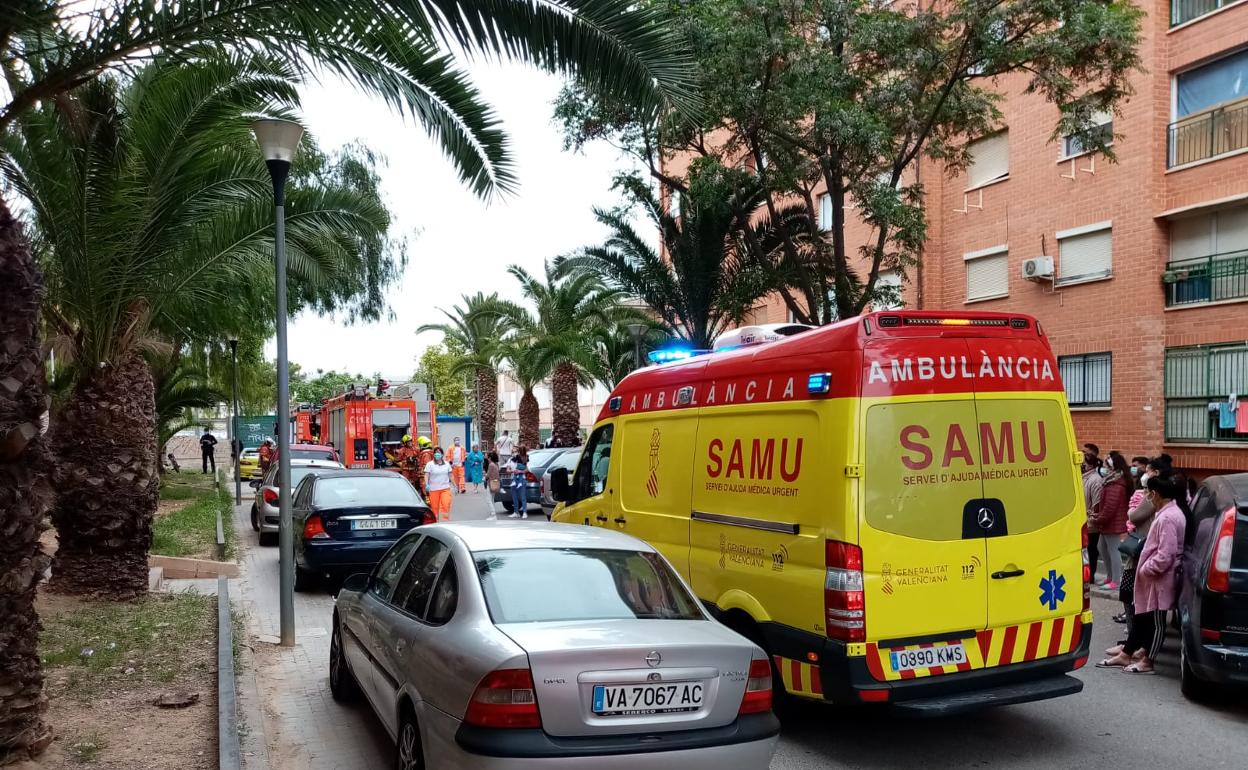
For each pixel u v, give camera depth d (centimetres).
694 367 718
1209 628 636
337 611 670
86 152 848
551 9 566
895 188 1664
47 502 485
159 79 899
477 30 565
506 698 377
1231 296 1677
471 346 4188
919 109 1580
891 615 527
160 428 2430
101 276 934
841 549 527
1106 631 936
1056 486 586
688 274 1986
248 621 951
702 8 1455
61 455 952
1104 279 1881
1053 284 1986
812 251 1923
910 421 548
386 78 641
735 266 2003
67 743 533
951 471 554
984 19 1442
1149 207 1784
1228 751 575
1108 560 1133
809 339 586
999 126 2114
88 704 611
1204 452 1702
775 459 594
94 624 834
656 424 757
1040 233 2025
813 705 666
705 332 2027
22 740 484
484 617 428
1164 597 750
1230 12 1669
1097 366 1902
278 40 582
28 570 476
